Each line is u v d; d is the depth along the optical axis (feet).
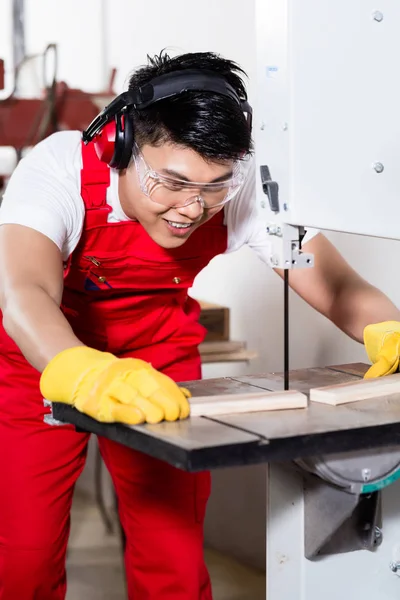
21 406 6.98
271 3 4.67
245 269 10.98
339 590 5.44
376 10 4.76
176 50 11.64
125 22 12.71
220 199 5.67
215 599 10.04
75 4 13.39
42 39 13.64
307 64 4.63
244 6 10.17
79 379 4.74
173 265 6.91
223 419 4.65
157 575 7.29
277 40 4.66
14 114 10.98
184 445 4.09
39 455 7.01
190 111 5.26
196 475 7.25
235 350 10.92
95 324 7.26
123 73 12.83
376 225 4.97
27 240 5.82
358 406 5.01
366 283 7.11
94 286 6.95
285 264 4.96
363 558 5.47
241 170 5.62
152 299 7.23
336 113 4.75
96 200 6.29
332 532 5.15
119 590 10.27
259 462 4.19
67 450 7.07
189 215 5.59
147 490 7.20
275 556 5.47
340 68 4.72
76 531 12.25
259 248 7.11
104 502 13.23
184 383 5.84
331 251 7.18
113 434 4.59
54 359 4.99
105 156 5.67
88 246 6.61
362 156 4.86
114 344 7.39
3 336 7.01
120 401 4.57
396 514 5.48
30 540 7.00
